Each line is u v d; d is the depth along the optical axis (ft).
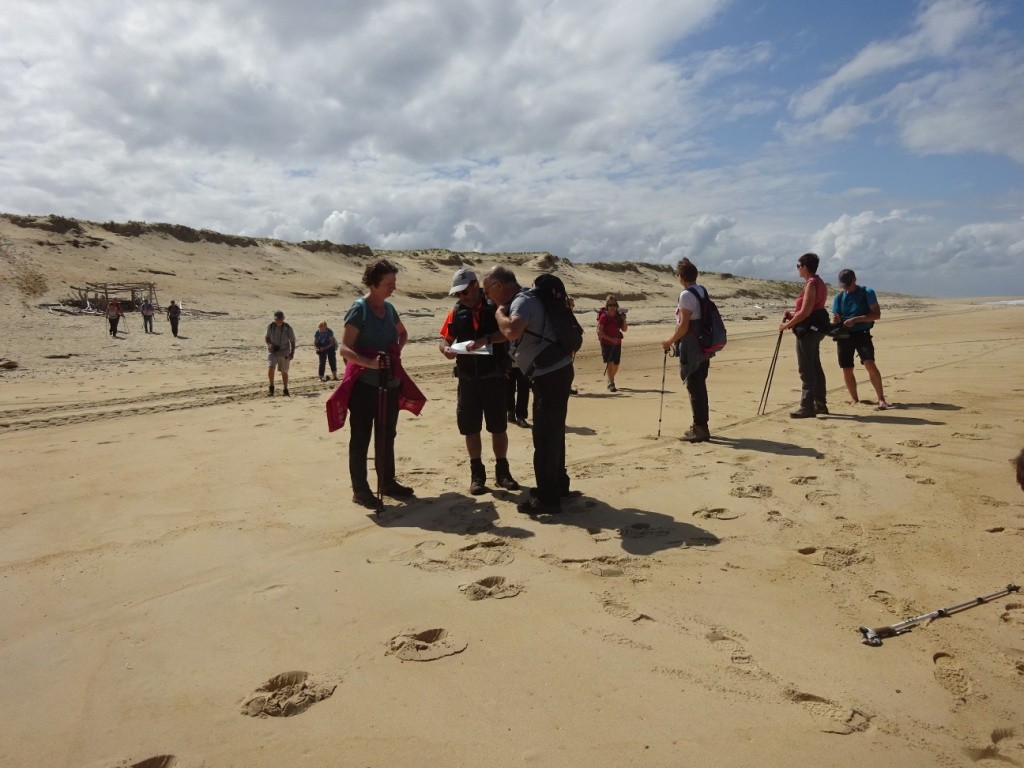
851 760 7.45
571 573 12.57
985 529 14.32
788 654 9.68
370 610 11.18
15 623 10.94
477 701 8.59
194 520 15.74
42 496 17.89
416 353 68.49
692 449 22.27
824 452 21.35
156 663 9.64
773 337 87.15
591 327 107.86
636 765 7.37
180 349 71.00
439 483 18.84
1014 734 7.93
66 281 123.54
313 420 29.48
